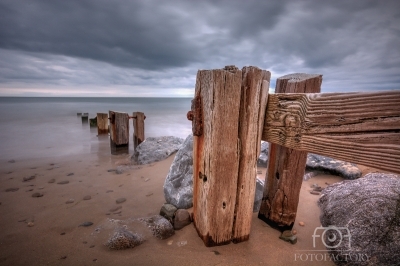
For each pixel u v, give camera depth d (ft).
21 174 15.48
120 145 22.11
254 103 6.10
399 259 5.42
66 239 7.67
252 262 6.40
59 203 10.77
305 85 7.09
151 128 47.85
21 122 51.55
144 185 13.20
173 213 8.74
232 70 6.16
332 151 4.62
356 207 7.37
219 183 6.49
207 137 6.26
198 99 6.49
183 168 11.16
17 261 6.59
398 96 3.72
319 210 9.34
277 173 7.77
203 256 6.59
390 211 6.51
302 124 5.15
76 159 20.07
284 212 7.70
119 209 10.09
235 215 6.98
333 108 4.55
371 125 4.06
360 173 12.74
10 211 9.91
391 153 3.84
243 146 6.45
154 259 6.54
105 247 7.14
